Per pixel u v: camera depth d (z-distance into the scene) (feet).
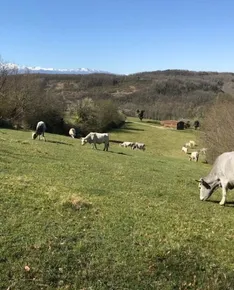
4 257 27.81
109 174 66.95
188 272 29.01
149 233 34.55
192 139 300.20
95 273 27.55
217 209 49.37
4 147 82.07
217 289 27.63
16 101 224.33
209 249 33.22
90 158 89.35
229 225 41.65
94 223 35.37
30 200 38.86
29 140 119.14
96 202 42.39
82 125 271.69
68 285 26.03
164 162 114.42
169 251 31.04
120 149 150.00
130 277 27.63
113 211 39.70
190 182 71.51
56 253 29.14
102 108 306.35
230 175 51.42
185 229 37.04
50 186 47.06
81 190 48.32
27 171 57.57
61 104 252.21
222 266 30.50
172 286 27.32
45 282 26.11
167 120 413.39
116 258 29.53
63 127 252.01
